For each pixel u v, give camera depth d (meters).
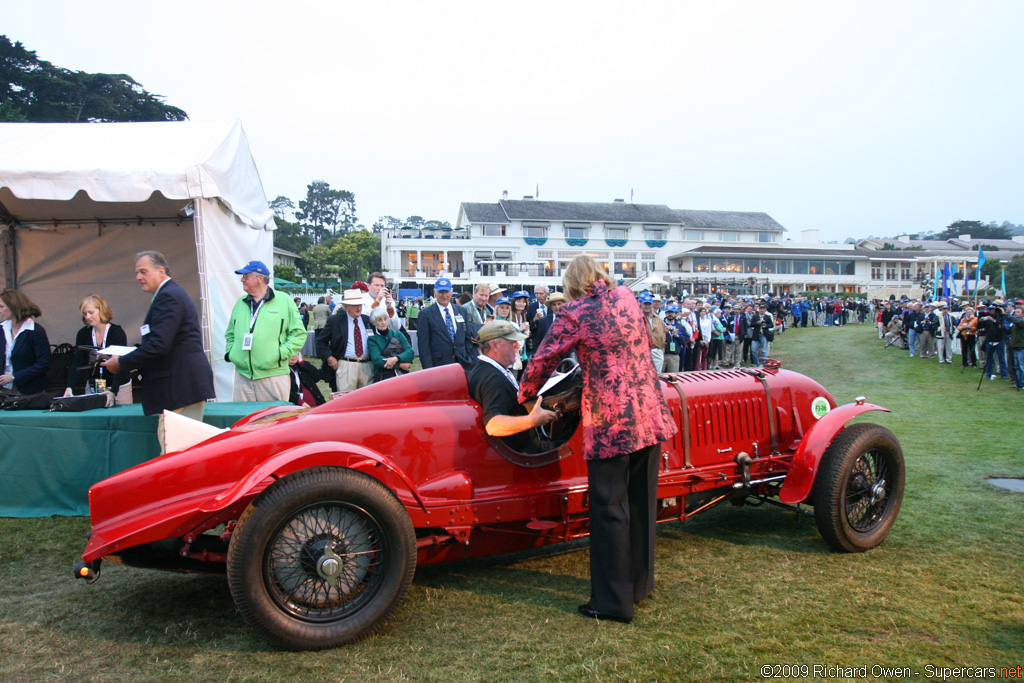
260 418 3.45
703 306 13.86
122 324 7.75
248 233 6.84
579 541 3.81
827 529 3.37
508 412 2.97
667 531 3.90
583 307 2.69
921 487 4.78
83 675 2.31
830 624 2.66
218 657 2.44
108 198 5.25
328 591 2.52
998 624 2.66
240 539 2.34
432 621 2.73
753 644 2.50
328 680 2.26
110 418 4.18
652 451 2.80
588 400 2.69
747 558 3.43
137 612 2.86
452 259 46.34
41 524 4.05
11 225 7.47
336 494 2.44
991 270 48.50
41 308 7.73
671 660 2.38
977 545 3.59
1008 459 5.70
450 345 6.43
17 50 43.34
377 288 6.73
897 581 3.10
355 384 6.07
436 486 2.85
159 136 6.20
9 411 4.42
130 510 2.57
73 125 6.61
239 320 4.95
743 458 3.53
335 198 102.50
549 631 2.63
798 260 55.19
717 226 59.47
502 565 3.41
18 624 2.73
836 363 15.13
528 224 53.91
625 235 56.34
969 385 11.27
